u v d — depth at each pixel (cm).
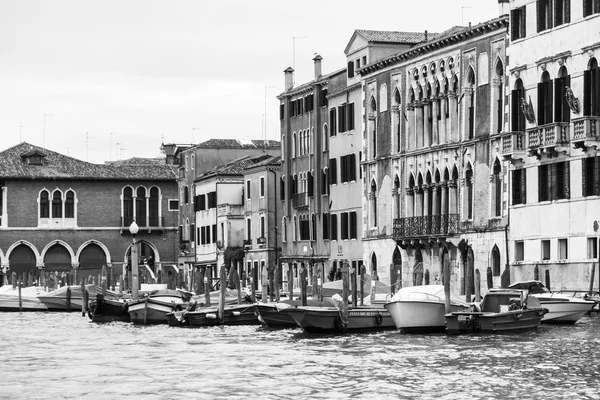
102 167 15250
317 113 11225
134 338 6862
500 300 6269
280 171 12369
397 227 9450
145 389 4581
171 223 15300
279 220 12388
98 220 15075
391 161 9700
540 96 7750
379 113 9919
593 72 7281
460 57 8688
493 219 8269
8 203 14812
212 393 4447
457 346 5659
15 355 5947
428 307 6269
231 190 13662
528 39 7875
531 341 5772
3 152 15200
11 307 10556
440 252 9000
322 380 4703
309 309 6519
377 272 9950
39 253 14875
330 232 11006
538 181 7775
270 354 5675
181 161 15175
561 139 7500
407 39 10212
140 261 15150
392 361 5200
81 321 8756
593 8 7269
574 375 4656
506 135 7969
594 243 7275
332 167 10925
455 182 8781
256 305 7312
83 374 5075
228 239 13362
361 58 10331
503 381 4544
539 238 7762
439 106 9038
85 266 15038
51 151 15375
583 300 6525
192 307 7819
